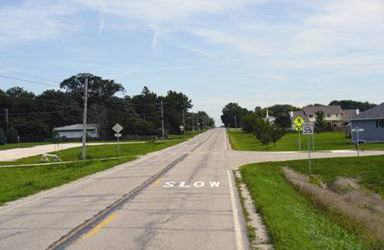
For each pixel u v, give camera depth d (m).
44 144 83.38
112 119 101.38
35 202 13.15
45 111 116.81
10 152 55.94
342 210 12.88
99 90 127.31
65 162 35.56
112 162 29.56
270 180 18.83
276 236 7.84
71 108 119.12
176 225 9.24
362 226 11.26
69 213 10.96
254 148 47.16
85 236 8.31
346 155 31.36
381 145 42.28
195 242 7.75
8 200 13.71
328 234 9.02
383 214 14.19
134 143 73.19
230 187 15.77
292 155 33.62
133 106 125.19
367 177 22.80
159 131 99.44
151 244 7.62
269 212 10.18
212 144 59.03
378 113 49.31
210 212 10.77
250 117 98.75
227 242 7.73
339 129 97.00
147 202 12.52
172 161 30.12
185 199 13.02
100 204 12.31
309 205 13.66
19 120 106.38
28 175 25.02
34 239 8.16
